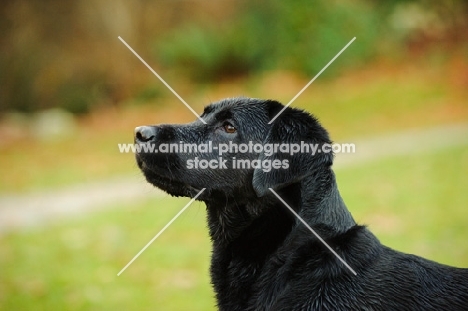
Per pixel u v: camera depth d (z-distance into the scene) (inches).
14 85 988.6
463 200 495.2
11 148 797.9
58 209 532.7
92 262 394.0
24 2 995.3
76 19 1009.5
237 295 192.9
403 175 581.6
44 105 987.9
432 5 1191.6
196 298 333.1
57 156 748.6
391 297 177.3
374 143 730.8
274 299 184.2
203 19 1102.4
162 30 1076.5
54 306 327.6
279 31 1065.5
